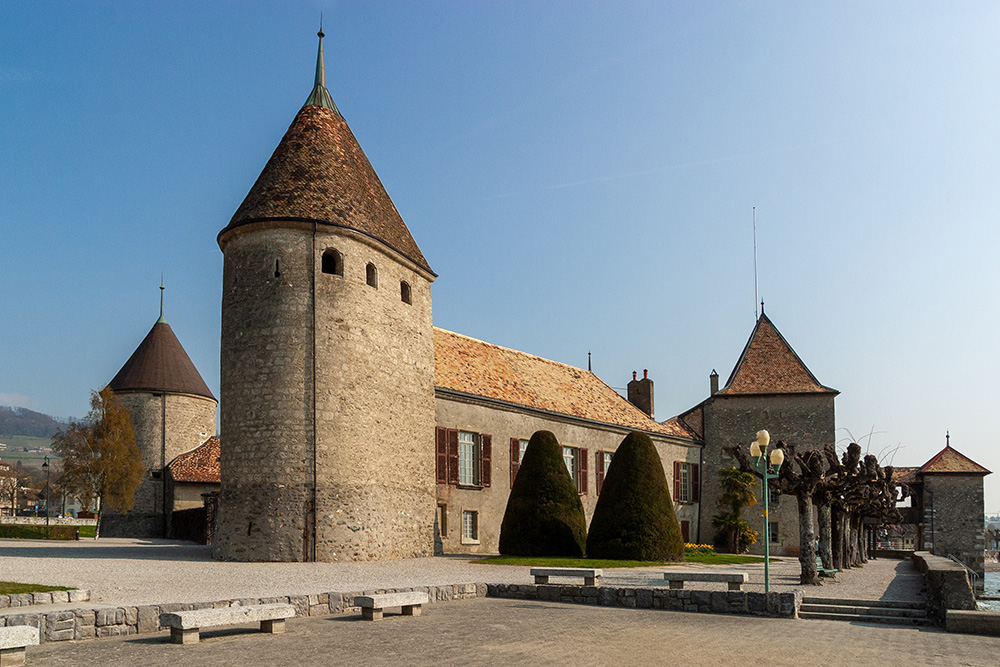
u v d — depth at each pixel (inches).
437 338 1577.3
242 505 1032.2
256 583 749.9
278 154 1160.2
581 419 1696.6
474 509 1401.3
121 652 454.0
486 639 517.3
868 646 543.5
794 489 941.2
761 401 2031.3
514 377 1656.0
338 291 1098.7
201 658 438.9
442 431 1343.5
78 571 809.5
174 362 2390.5
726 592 703.1
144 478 2287.2
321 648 474.9
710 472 2042.3
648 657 471.5
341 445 1069.8
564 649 488.7
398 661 438.6
